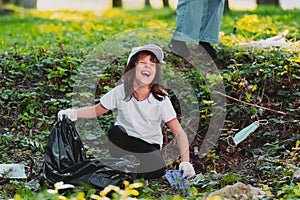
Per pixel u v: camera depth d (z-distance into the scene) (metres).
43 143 7.29
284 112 7.70
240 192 5.66
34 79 8.59
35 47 9.89
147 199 5.35
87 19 18.06
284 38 9.23
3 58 9.06
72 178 5.73
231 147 7.23
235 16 16.97
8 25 17.48
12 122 7.87
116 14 21.31
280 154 7.06
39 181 5.92
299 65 8.12
